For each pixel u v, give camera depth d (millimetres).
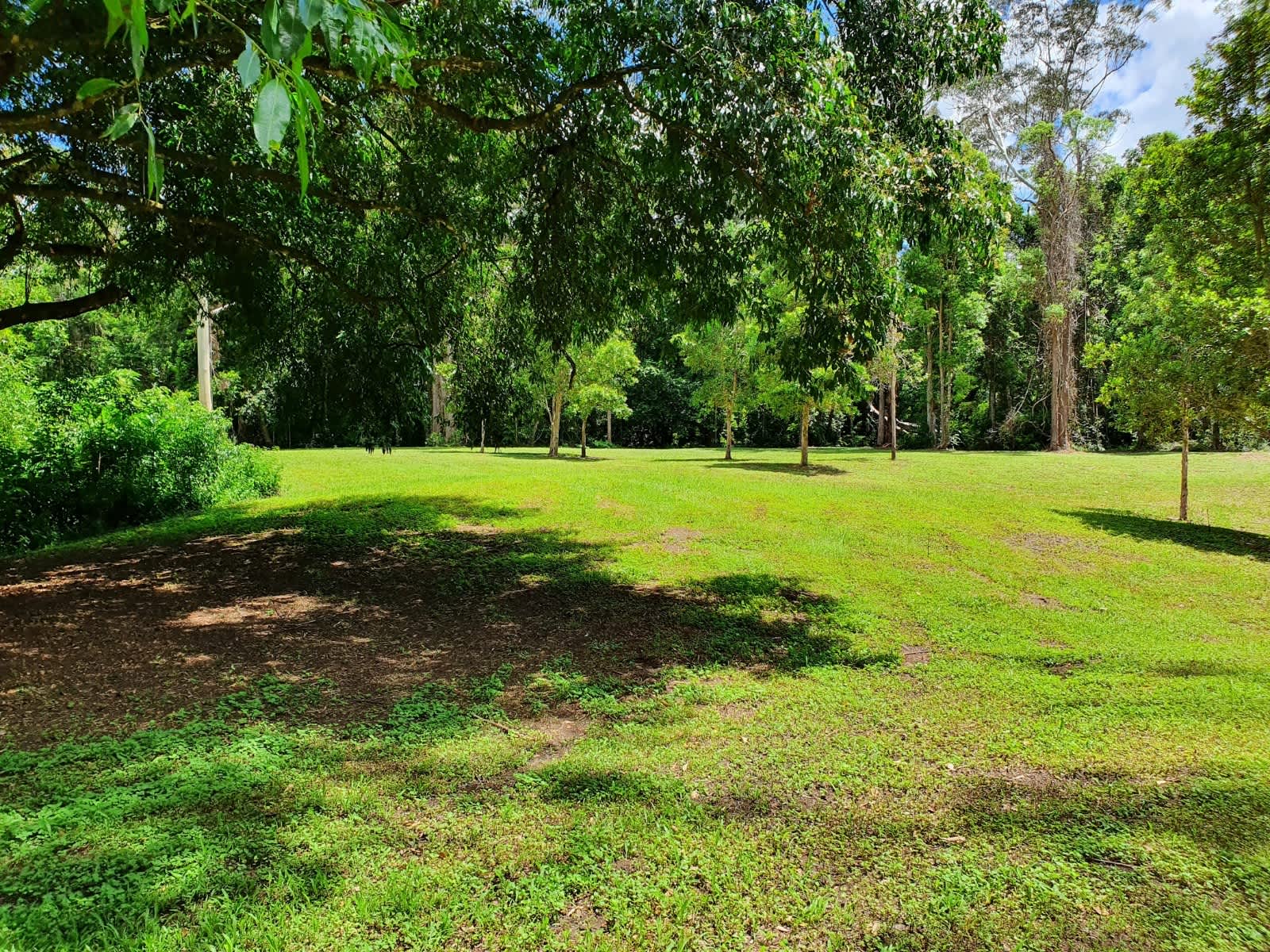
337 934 2078
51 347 19094
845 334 5914
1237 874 2453
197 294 8734
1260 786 3176
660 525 10117
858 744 3656
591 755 3453
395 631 5531
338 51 1349
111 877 2309
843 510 11641
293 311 8578
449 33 5223
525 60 5457
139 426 10508
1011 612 6688
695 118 5121
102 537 9031
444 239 8062
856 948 2090
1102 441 30203
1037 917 2227
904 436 33562
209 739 3451
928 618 6391
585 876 2420
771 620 6133
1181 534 10414
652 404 40469
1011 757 3520
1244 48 9531
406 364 8469
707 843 2658
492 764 3314
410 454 26547
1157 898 2316
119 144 5328
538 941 2084
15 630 5168
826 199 4793
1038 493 14305
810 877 2445
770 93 4316
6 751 3260
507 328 9016
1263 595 7645
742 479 15680
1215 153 10055
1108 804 2990
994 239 5398
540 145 6141
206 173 6188
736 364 22641
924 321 24906
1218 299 10016
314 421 8914
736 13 4348
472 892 2307
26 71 3973
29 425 9812
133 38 1071
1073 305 27844
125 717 3719
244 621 5641
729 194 5652
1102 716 4148
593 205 6734
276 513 10383
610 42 4918
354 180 7480
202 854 2451
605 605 6410
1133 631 6258
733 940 2117
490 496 11992
